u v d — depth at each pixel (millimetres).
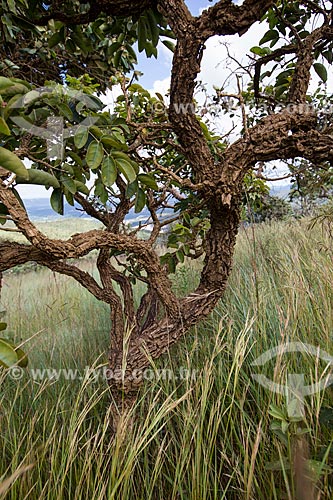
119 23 1340
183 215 1332
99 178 1115
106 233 987
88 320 2332
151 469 1136
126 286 1350
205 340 1555
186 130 1009
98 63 2105
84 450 1169
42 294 3016
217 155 1368
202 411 973
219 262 1140
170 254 1579
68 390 1516
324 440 926
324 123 1136
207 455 954
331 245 1797
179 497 1014
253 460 802
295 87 1062
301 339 1327
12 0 1188
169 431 1191
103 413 1388
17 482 1009
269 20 1245
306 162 1222
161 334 1164
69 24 1159
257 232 2695
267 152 988
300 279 1474
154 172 1397
